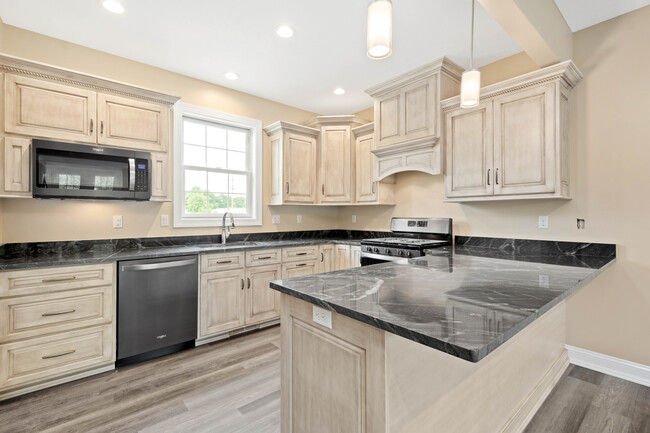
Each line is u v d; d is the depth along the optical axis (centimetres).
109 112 248
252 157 378
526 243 268
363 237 422
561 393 206
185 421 176
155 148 270
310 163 392
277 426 172
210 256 282
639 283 218
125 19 231
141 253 253
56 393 203
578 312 244
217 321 286
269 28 243
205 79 332
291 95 376
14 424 173
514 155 241
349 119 387
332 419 112
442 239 326
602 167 231
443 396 118
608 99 230
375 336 96
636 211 219
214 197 353
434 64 279
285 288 128
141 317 244
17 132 212
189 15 227
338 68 308
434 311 97
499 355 154
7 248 236
